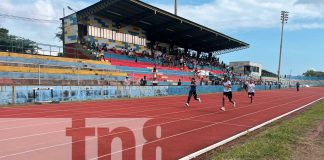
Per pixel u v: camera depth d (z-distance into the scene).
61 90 22.80
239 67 82.50
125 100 25.06
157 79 38.59
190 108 18.97
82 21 36.81
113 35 40.34
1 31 48.59
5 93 19.45
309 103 26.98
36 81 24.02
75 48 31.86
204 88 40.66
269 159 6.86
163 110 17.47
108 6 34.44
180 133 10.47
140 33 44.97
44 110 16.61
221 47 61.38
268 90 56.53
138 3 34.62
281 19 69.69
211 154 7.67
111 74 31.48
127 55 40.16
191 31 47.75
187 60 52.75
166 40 51.81
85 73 29.08
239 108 19.95
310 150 7.85
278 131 10.20
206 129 11.44
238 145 8.61
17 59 25.42
